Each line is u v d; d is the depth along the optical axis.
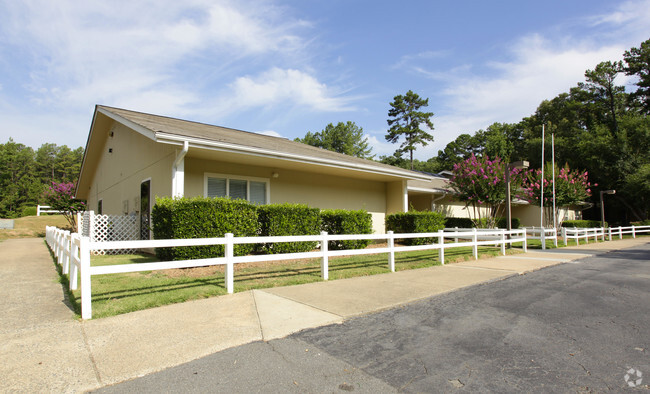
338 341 3.62
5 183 60.03
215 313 4.46
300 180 12.86
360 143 54.44
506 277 7.39
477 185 18.81
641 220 32.38
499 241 11.59
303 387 2.67
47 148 88.62
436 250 12.28
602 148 31.73
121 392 2.57
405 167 53.97
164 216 8.26
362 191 14.99
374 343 3.58
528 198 23.50
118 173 14.39
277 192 12.15
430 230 13.34
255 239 5.95
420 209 21.08
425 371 2.96
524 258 10.80
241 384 2.71
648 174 27.64
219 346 3.42
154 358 3.15
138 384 2.70
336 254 7.04
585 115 39.69
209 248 8.20
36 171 76.00
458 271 7.97
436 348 3.46
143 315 4.37
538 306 5.07
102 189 17.06
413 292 5.72
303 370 2.96
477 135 53.03
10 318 4.26
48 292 5.62
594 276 7.65
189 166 10.08
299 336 3.75
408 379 2.81
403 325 4.15
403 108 53.16
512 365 3.09
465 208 23.09
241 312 4.51
